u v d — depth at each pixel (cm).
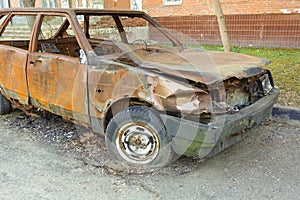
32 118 470
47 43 460
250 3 1065
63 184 297
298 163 333
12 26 888
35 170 322
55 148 373
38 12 414
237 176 310
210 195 279
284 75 645
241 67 331
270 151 361
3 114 484
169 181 303
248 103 343
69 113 368
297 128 427
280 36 1020
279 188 288
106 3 1408
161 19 1321
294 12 978
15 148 373
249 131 332
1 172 318
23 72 406
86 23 462
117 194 282
